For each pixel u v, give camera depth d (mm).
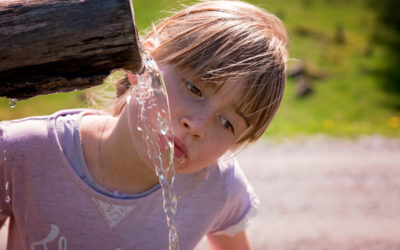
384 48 17203
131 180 1734
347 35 17703
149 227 1771
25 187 1685
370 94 14164
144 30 2053
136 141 1615
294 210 7000
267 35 1698
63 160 1694
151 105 1461
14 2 1140
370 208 7203
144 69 1335
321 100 13477
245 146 1790
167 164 1577
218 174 1928
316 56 15992
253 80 1589
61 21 1145
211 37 1586
